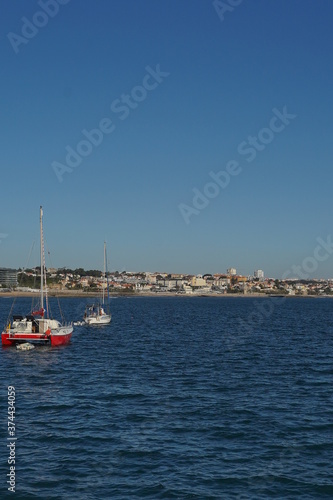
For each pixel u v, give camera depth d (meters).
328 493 18.98
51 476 20.28
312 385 36.91
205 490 19.16
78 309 160.12
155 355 51.94
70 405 30.62
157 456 22.38
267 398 32.69
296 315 135.88
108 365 45.31
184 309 168.62
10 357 49.88
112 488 19.28
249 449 23.30
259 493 18.95
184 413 28.92
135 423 27.00
